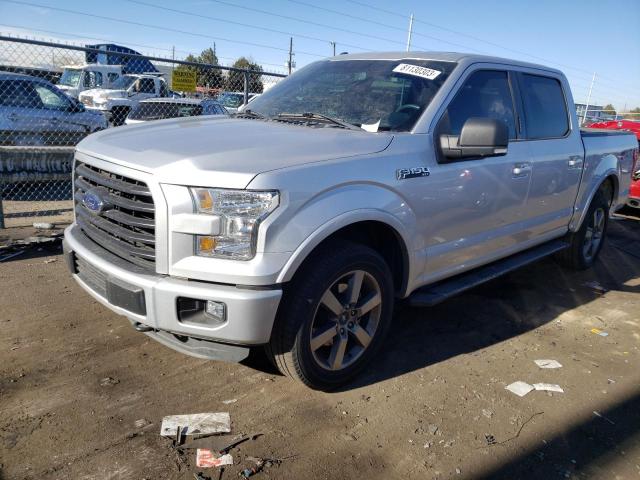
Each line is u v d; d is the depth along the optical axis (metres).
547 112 4.72
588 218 5.52
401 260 3.36
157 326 2.66
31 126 9.34
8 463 2.38
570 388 3.35
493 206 3.93
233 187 2.51
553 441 2.80
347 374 3.15
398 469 2.52
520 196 4.21
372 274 3.12
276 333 2.81
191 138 3.04
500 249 4.23
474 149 3.30
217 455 2.52
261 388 3.11
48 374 3.11
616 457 2.71
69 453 2.46
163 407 2.86
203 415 2.81
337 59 4.38
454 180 3.51
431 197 3.36
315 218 2.69
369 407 3.00
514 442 2.77
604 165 5.50
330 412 2.93
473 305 4.66
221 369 3.28
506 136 3.26
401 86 3.71
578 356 3.81
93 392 2.95
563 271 5.84
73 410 2.78
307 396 3.06
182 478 2.36
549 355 3.79
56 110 9.66
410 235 3.26
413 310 4.45
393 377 3.35
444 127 3.54
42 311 3.92
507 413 3.03
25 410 2.76
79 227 3.37
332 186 2.79
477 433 2.83
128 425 2.69
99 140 3.25
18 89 9.23
